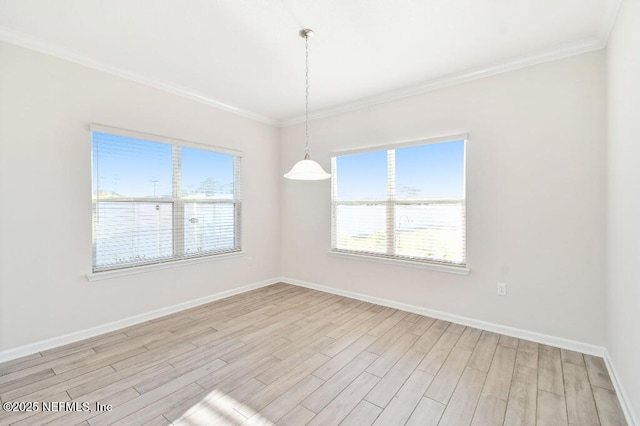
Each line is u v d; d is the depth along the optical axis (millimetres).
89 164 2727
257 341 2666
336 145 4039
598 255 2381
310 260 4375
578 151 2443
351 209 3934
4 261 2303
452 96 3066
